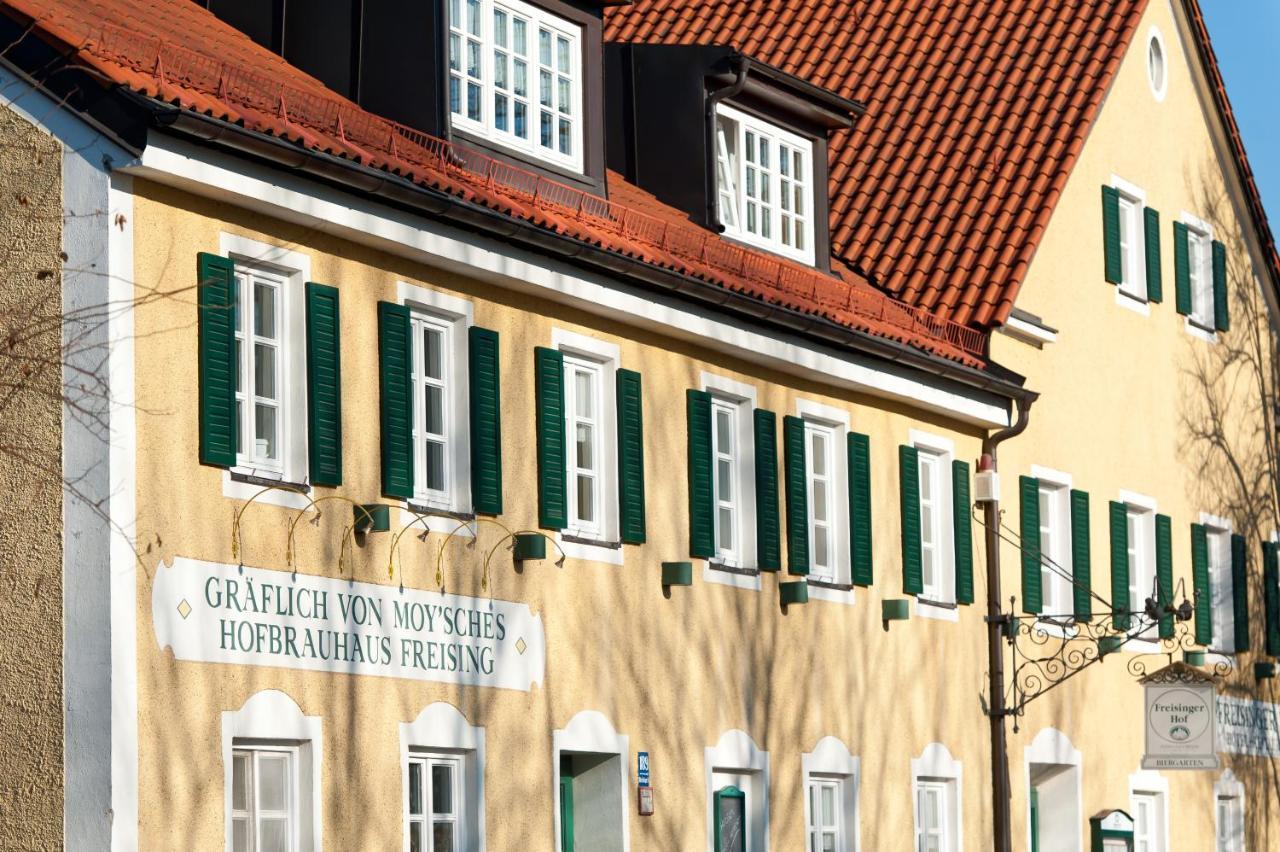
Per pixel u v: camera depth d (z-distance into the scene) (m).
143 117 16.45
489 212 19.50
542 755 20.64
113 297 16.52
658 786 22.19
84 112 16.66
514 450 20.70
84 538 16.41
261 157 17.34
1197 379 33.91
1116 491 31.38
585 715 21.25
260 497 17.75
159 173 16.73
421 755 19.39
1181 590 32.75
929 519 27.88
